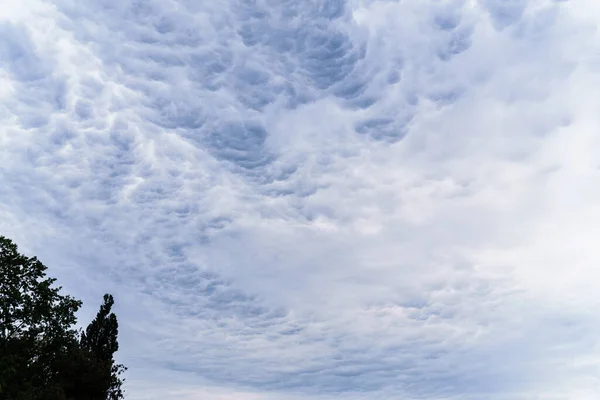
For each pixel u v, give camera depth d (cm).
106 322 6072
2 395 4084
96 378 4981
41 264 4778
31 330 4669
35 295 4703
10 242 4644
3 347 4419
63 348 5100
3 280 4503
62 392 4494
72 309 4988
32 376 4691
